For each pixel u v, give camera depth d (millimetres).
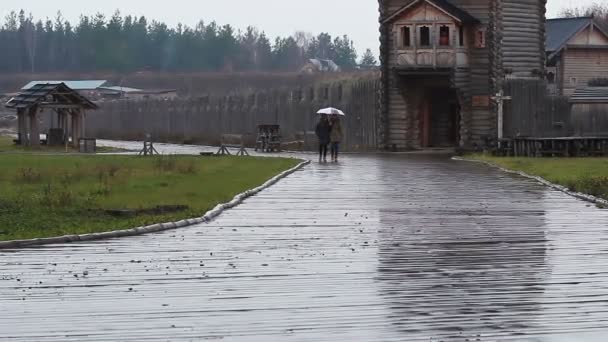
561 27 136125
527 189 57156
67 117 121250
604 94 95562
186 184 58219
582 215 44219
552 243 35750
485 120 99812
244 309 24922
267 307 25109
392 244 35656
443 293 26703
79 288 27703
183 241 36688
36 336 22297
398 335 22172
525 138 87562
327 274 29672
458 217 43656
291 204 49219
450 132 106688
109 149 115688
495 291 26906
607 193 51469
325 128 86375
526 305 25109
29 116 116125
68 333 22562
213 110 137625
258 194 54500
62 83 114125
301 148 113188
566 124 95812
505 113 96750
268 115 124188
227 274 29766
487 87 99750
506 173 69750
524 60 103312
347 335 22219
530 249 34344
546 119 96188
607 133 95000
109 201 48438
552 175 63844
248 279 28938
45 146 116000
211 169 71250
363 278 29000
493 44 99625
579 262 31562
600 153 86562
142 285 28109
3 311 24797
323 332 22516
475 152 96250
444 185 59844
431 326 22969
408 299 25938
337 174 69375
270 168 72938
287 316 24094
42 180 61156
